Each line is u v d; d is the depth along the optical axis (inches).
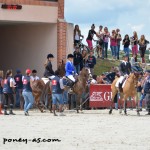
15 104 1405.0
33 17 1496.1
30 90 1195.3
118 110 1398.9
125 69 1366.9
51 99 1282.0
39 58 1558.8
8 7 1465.3
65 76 1325.0
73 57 1467.8
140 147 732.7
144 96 1373.0
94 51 1800.0
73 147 727.1
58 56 1533.0
